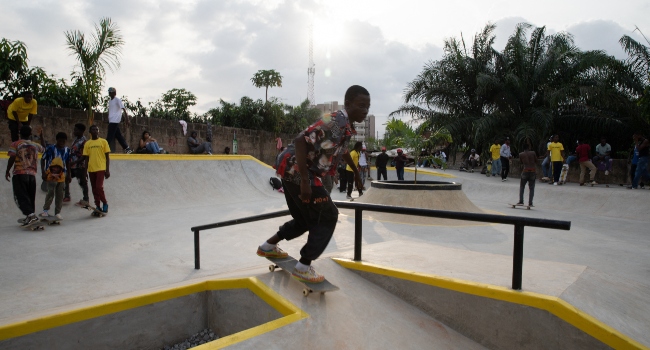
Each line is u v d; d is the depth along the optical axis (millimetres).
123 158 9086
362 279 3197
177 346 2871
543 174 14250
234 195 10273
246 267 3918
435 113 19547
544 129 15695
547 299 2398
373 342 2455
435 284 2855
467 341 2686
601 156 12938
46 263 4172
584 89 15977
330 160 2525
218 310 3025
